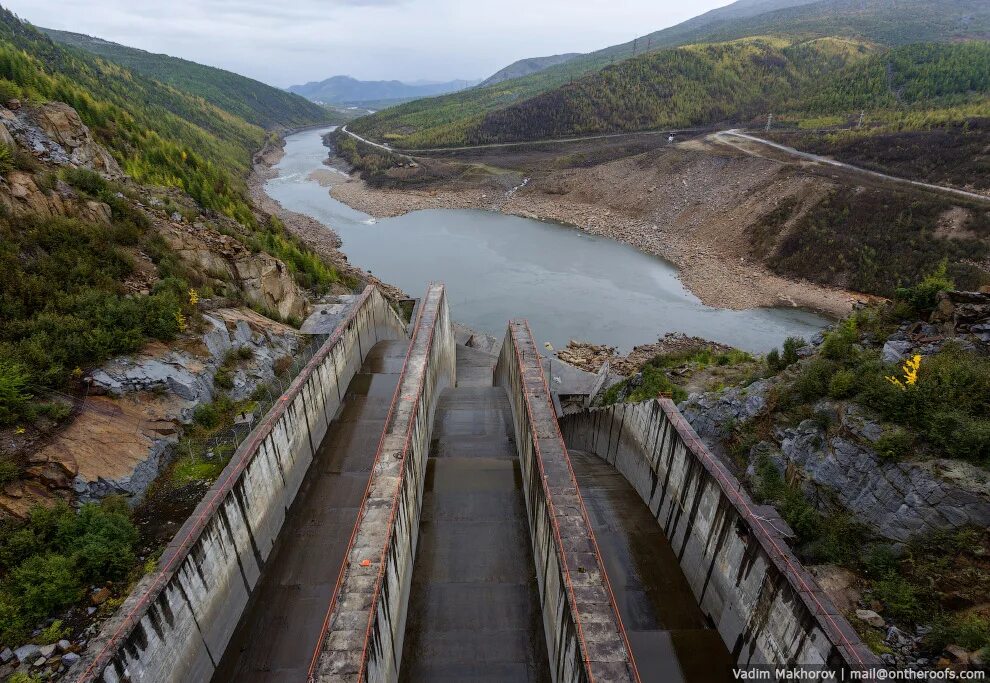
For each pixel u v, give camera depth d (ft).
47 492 60.70
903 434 57.21
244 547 69.97
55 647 50.08
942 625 47.39
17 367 65.36
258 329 103.55
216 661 63.05
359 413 107.65
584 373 160.45
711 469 67.21
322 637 51.11
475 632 68.33
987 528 50.08
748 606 59.41
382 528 61.41
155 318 84.38
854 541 57.47
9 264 77.51
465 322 217.77
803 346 86.28
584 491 92.38
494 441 104.99
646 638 66.54
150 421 74.28
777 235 269.23
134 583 56.80
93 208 96.53
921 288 73.56
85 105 153.07
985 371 58.29
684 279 259.80
